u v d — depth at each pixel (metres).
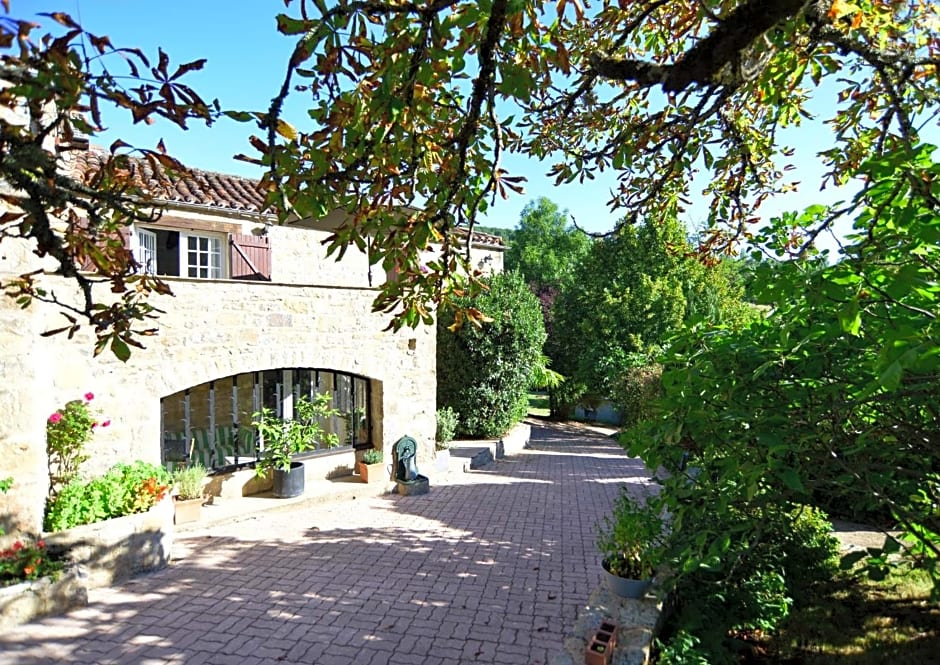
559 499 10.41
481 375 15.05
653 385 14.36
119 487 6.80
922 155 3.00
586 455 15.66
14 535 5.89
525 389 16.61
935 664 4.98
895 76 3.29
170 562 7.06
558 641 5.22
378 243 2.93
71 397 7.08
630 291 21.12
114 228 2.93
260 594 6.17
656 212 5.68
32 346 6.00
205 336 8.41
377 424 10.93
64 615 5.60
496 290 15.30
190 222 10.72
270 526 8.55
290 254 12.67
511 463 14.08
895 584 6.64
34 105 1.95
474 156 3.14
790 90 3.85
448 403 15.29
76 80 1.75
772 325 4.14
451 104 3.01
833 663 5.04
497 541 8.03
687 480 4.58
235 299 8.76
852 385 3.63
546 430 20.64
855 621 5.79
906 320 2.92
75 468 7.06
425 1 2.35
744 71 2.76
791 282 3.36
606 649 4.44
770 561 6.09
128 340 2.85
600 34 4.40
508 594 6.23
